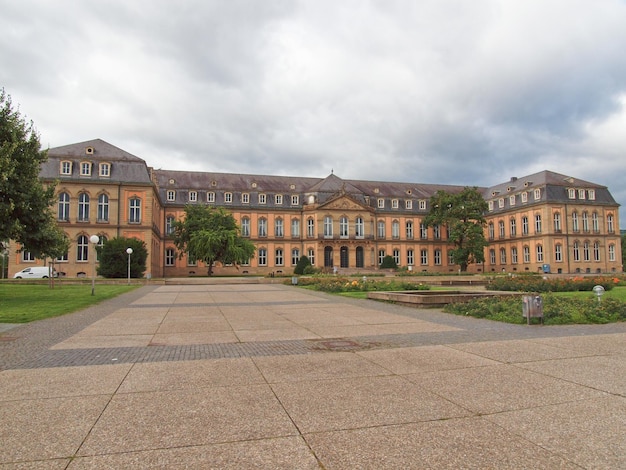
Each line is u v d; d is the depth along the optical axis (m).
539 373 7.41
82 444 4.63
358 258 78.38
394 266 76.75
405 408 5.70
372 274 58.03
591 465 4.16
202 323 14.16
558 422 5.21
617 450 4.47
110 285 41.66
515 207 78.31
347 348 9.73
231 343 10.45
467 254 73.94
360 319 15.09
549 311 14.32
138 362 8.39
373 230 79.50
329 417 5.39
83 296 25.53
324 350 9.52
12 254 54.22
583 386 6.63
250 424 5.17
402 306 20.00
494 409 5.65
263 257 76.88
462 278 45.97
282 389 6.55
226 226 62.59
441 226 85.94
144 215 57.34
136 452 4.44
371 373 7.48
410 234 84.12
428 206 86.25
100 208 56.50
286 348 9.77
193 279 48.56
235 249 58.97
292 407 5.75
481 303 16.81
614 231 75.44
